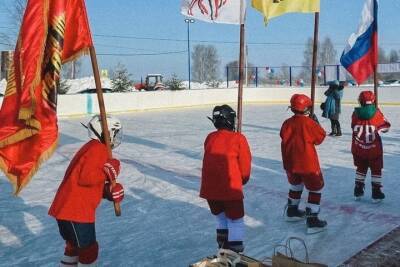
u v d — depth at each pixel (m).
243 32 6.51
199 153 13.07
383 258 5.08
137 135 17.25
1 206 7.76
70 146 14.73
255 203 7.68
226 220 5.20
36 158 4.08
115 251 5.69
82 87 39.91
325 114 15.95
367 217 6.79
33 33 4.01
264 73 40.78
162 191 8.68
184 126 20.17
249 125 20.05
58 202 4.12
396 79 42.75
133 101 28.03
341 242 5.77
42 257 5.52
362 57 8.30
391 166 10.58
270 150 13.28
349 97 31.42
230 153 5.01
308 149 6.04
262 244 5.77
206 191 5.06
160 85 37.38
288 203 6.63
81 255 4.15
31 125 3.95
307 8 6.75
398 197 7.89
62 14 4.14
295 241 5.83
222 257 3.95
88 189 4.11
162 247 5.80
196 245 5.85
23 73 3.96
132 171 10.59
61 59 4.17
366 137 7.36
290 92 33.75
